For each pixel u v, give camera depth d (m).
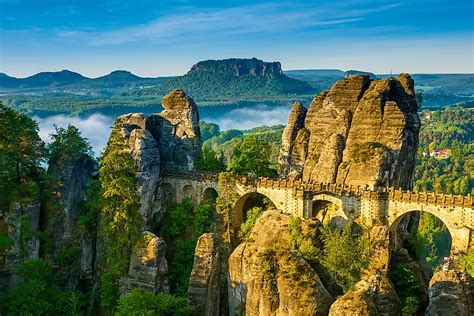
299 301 61.56
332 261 69.56
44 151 98.62
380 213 81.19
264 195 93.56
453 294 57.94
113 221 87.69
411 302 68.19
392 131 86.56
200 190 98.75
